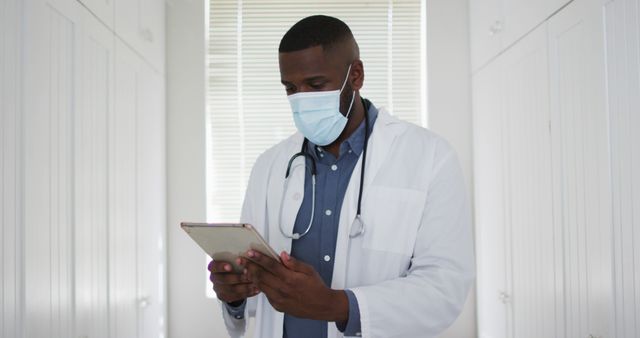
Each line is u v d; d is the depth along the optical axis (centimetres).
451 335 285
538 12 201
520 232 223
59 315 157
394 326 108
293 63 118
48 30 152
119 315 212
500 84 245
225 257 110
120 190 215
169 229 287
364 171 125
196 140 288
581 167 169
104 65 198
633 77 136
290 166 133
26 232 137
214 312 285
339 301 105
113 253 206
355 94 129
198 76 289
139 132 241
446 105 289
